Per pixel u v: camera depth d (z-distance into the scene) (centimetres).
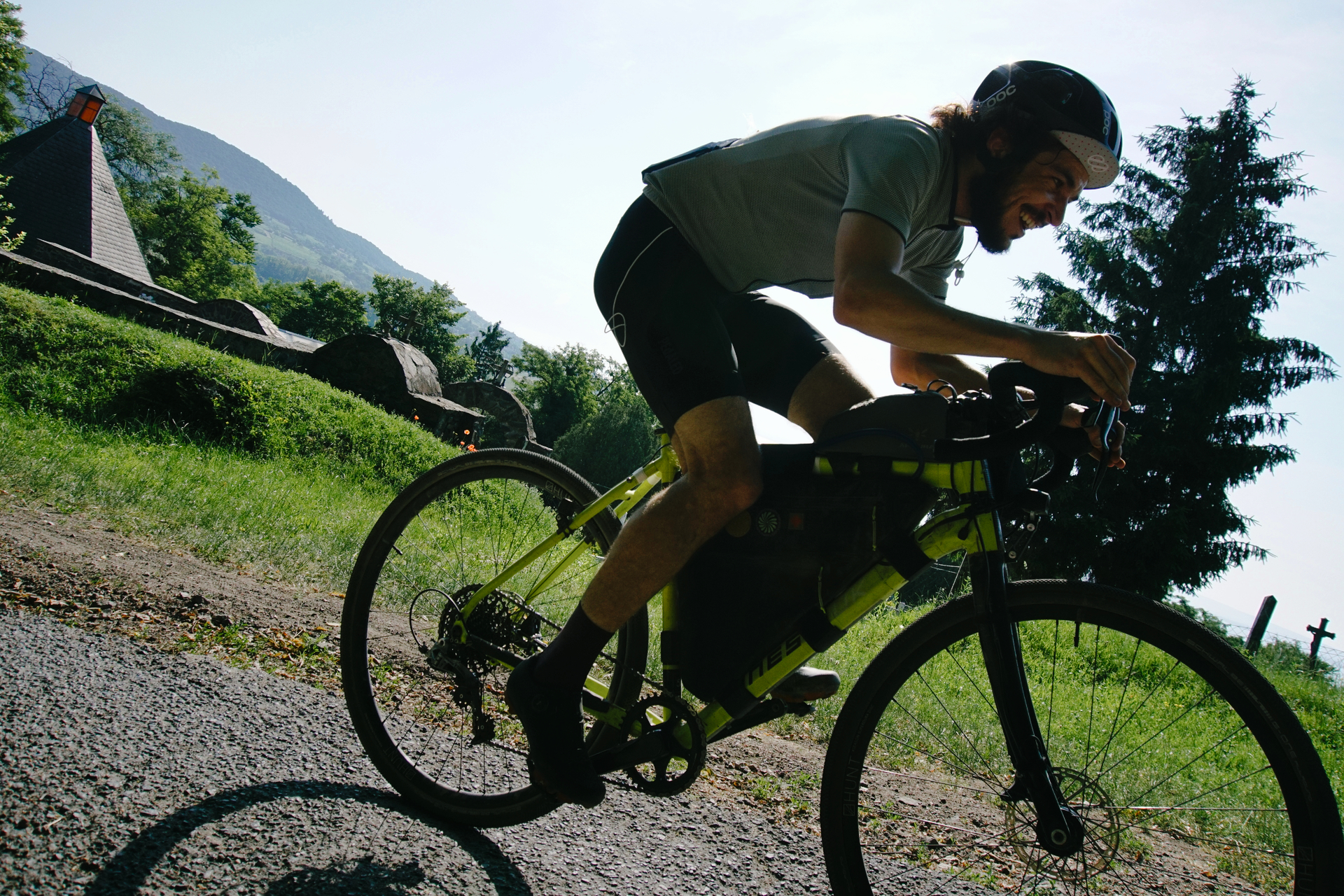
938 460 163
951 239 208
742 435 178
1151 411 2327
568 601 225
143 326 1187
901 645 177
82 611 305
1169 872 193
